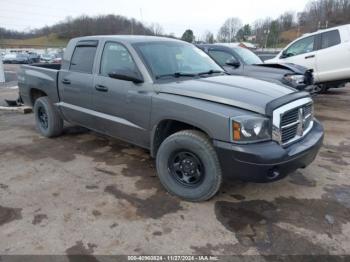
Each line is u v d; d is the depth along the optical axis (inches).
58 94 191.3
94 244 101.4
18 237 104.4
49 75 196.2
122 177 150.0
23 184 142.2
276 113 110.7
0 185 141.0
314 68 336.5
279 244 101.8
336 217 117.0
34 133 225.0
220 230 108.9
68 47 185.9
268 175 109.0
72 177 149.8
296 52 359.9
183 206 124.3
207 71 158.6
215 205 124.9
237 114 109.0
